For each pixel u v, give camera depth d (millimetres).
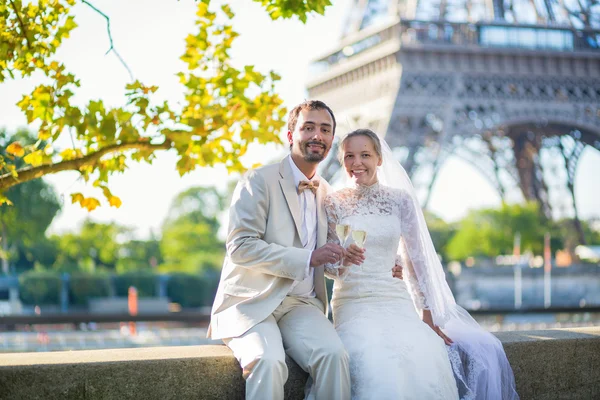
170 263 121250
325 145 7648
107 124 8828
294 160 7750
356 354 7246
